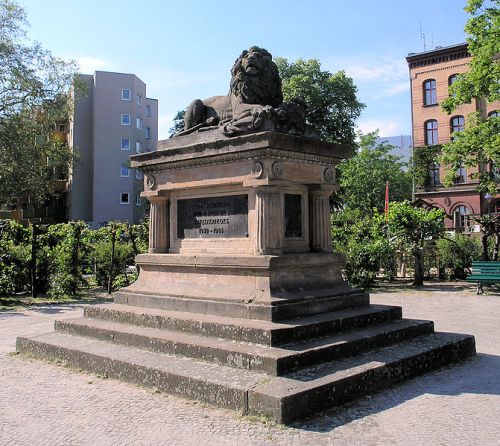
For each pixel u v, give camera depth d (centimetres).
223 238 780
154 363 611
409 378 629
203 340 642
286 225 766
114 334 728
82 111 5147
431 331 779
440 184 4697
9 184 3497
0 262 1600
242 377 543
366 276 1891
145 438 456
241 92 789
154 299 803
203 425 479
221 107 859
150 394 574
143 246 1870
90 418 508
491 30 1997
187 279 797
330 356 603
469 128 2209
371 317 738
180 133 863
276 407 479
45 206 5316
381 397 558
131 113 5200
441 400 552
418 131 4794
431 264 2189
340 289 782
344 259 803
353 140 3088
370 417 499
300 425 476
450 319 1146
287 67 3055
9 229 1756
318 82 2994
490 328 1024
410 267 2214
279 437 449
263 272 696
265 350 580
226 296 718
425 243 2145
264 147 694
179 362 611
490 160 2192
